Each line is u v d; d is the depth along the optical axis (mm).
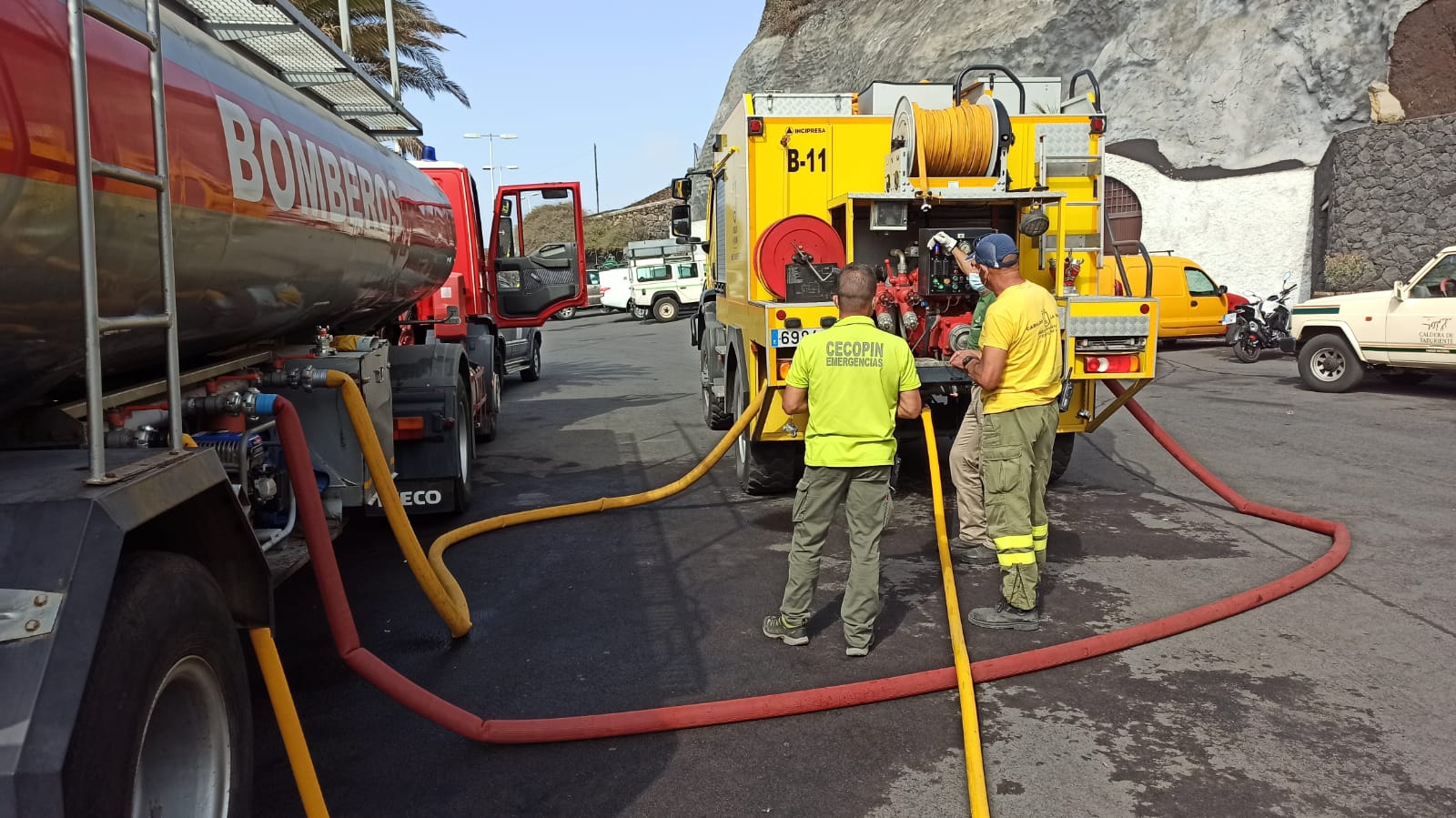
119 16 2740
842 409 4230
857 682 4016
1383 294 11945
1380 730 3547
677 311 34156
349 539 6613
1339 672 4051
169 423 2572
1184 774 3281
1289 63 21625
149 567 2244
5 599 1871
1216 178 22156
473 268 10734
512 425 11773
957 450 5824
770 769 3406
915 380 4309
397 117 6305
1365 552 5684
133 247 2670
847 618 4348
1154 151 23156
